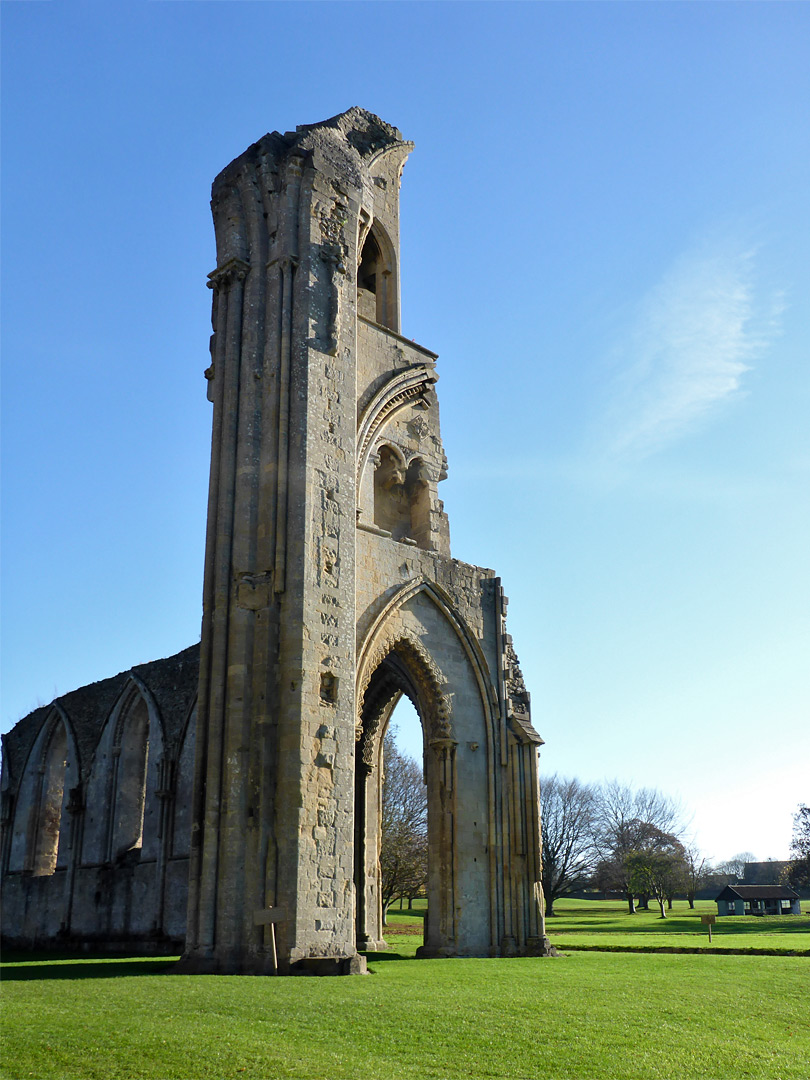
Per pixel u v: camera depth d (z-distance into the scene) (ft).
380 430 130.93
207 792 93.45
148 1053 48.11
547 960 108.78
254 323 107.76
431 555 128.57
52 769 178.40
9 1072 44.91
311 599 98.89
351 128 142.72
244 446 103.35
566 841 313.94
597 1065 49.14
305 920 89.71
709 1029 60.03
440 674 125.08
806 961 105.09
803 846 329.52
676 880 319.27
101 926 148.15
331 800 95.20
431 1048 51.47
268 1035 52.80
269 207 111.96
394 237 144.97
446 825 120.47
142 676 156.76
